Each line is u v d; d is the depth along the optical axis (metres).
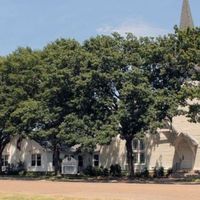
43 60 63.44
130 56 52.59
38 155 75.56
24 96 62.06
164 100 49.66
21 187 38.94
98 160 70.06
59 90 54.69
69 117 52.84
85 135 52.09
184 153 63.56
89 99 53.25
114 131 50.34
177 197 28.36
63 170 70.25
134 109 50.75
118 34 54.34
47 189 36.34
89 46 55.31
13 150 78.31
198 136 63.81
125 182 49.81
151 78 53.00
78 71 54.03
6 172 74.12
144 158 65.69
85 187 39.03
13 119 61.47
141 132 52.41
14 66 63.22
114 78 51.31
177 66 51.19
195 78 50.12
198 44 50.66
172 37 51.81
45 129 58.75
